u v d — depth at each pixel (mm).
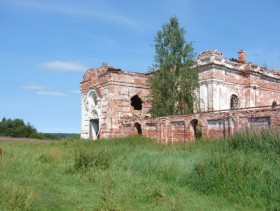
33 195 9289
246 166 11820
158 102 31484
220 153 14812
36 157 18344
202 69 32500
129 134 32469
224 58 32625
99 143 27953
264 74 35656
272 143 15172
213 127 23312
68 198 10023
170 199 10305
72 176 13789
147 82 34781
